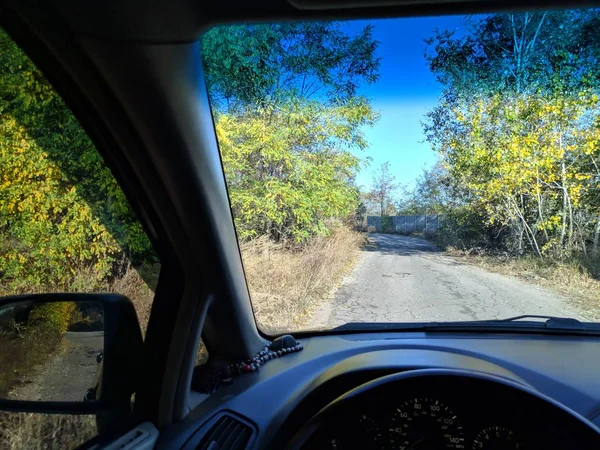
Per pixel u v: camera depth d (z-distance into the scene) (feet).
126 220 5.75
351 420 5.88
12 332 4.99
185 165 5.41
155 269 5.85
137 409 5.56
